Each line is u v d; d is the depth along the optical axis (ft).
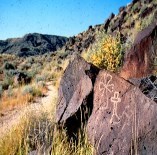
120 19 97.25
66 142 13.92
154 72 23.27
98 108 13.69
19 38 544.21
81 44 152.76
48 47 508.12
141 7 91.45
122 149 11.37
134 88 12.25
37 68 107.04
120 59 32.63
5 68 108.58
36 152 13.51
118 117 12.39
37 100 42.88
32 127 15.90
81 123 14.28
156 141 10.11
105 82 13.84
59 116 15.20
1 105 40.52
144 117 11.00
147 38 25.39
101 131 12.80
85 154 12.67
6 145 15.10
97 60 33.40
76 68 16.39
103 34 38.93
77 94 15.26
